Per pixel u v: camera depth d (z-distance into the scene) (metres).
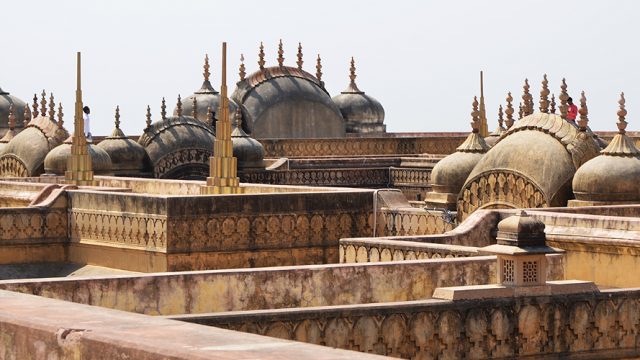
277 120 69.25
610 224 22.86
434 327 14.86
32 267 33.22
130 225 31.70
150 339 8.94
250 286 17.31
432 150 68.38
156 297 16.77
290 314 14.16
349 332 14.45
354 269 17.91
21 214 33.25
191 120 55.19
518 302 15.33
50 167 49.91
